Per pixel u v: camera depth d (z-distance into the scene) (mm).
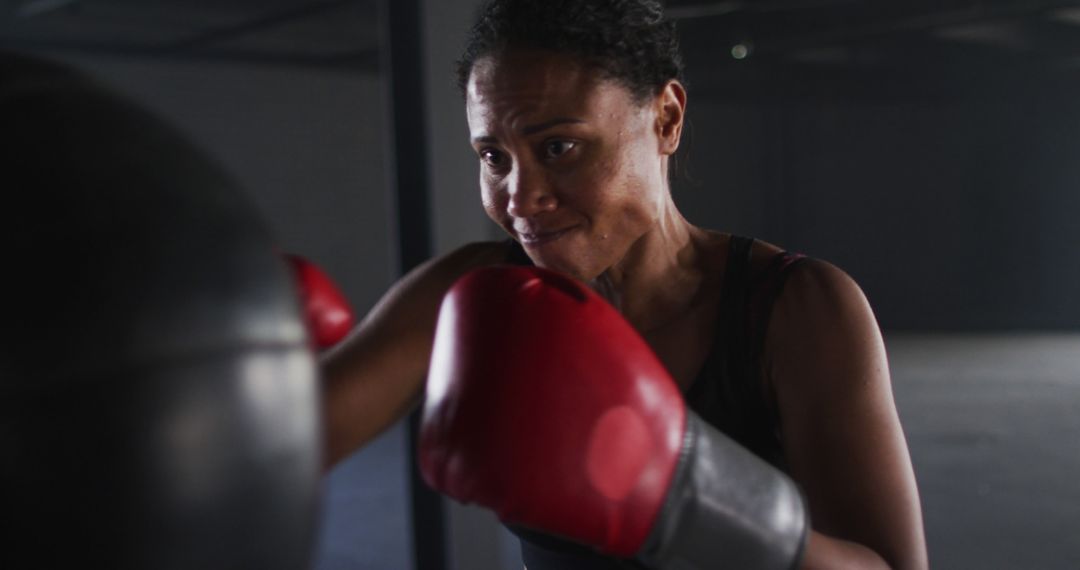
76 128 375
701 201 11281
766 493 597
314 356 424
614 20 671
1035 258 11180
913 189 11641
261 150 8742
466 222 2707
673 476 544
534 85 663
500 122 678
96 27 7492
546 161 686
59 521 347
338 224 9188
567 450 508
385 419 809
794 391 741
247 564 379
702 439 570
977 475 4414
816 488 713
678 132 752
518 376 513
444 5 2672
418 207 2672
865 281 11852
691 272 821
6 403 342
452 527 2650
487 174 729
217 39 7664
